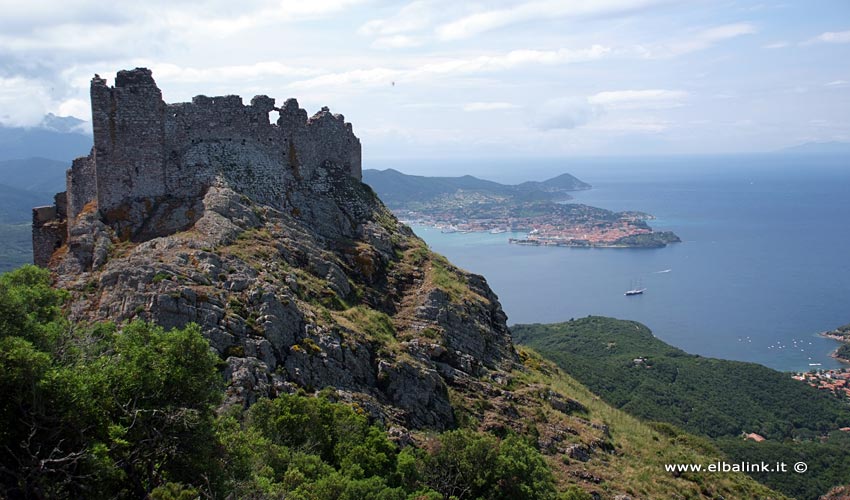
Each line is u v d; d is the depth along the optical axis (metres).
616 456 42.22
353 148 60.03
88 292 35.84
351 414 32.44
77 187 45.75
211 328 33.16
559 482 36.50
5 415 19.86
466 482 32.72
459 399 40.62
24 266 33.09
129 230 42.28
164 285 34.22
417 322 45.38
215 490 23.03
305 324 37.19
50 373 20.20
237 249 40.41
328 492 26.06
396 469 31.06
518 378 46.69
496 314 53.38
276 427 30.00
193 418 22.72
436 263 53.22
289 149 52.56
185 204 44.19
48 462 19.94
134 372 22.56
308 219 49.91
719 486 41.91
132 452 22.03
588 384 99.62
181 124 46.94
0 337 21.62
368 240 51.62
